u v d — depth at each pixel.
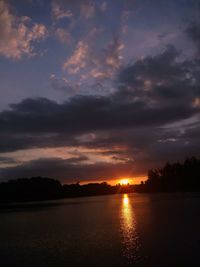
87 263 36.22
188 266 32.19
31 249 46.69
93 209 128.25
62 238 54.75
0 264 38.78
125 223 69.81
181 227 56.41
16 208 175.62
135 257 37.06
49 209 146.50
